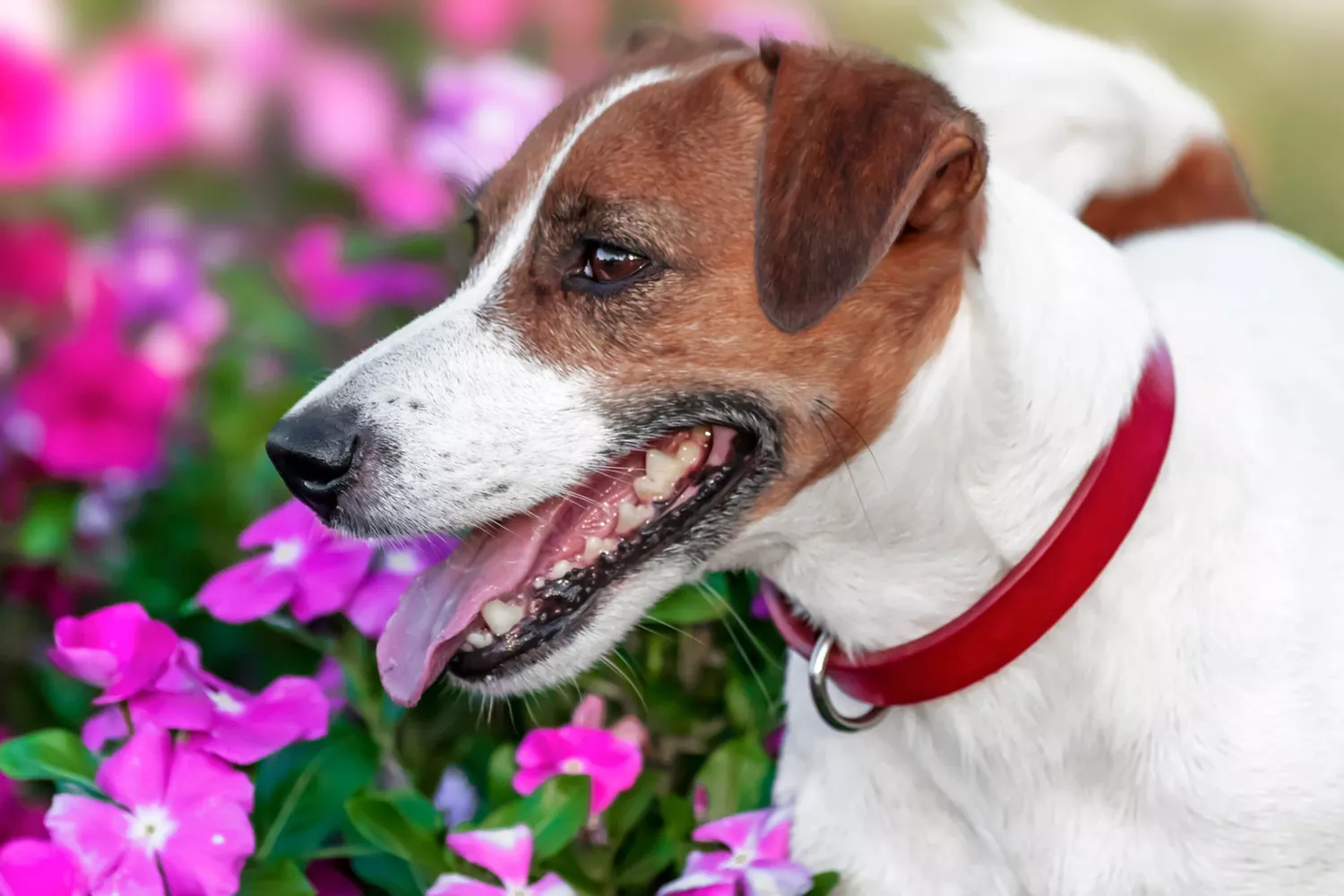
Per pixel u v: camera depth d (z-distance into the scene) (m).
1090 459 3.83
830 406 3.90
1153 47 11.44
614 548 4.07
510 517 4.12
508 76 5.60
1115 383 3.86
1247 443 4.07
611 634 4.10
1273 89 10.92
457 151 5.44
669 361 3.94
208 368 5.30
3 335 5.14
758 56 4.17
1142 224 5.54
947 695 4.02
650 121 4.00
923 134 3.65
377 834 3.92
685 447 4.09
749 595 4.96
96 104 5.61
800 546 4.07
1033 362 3.82
